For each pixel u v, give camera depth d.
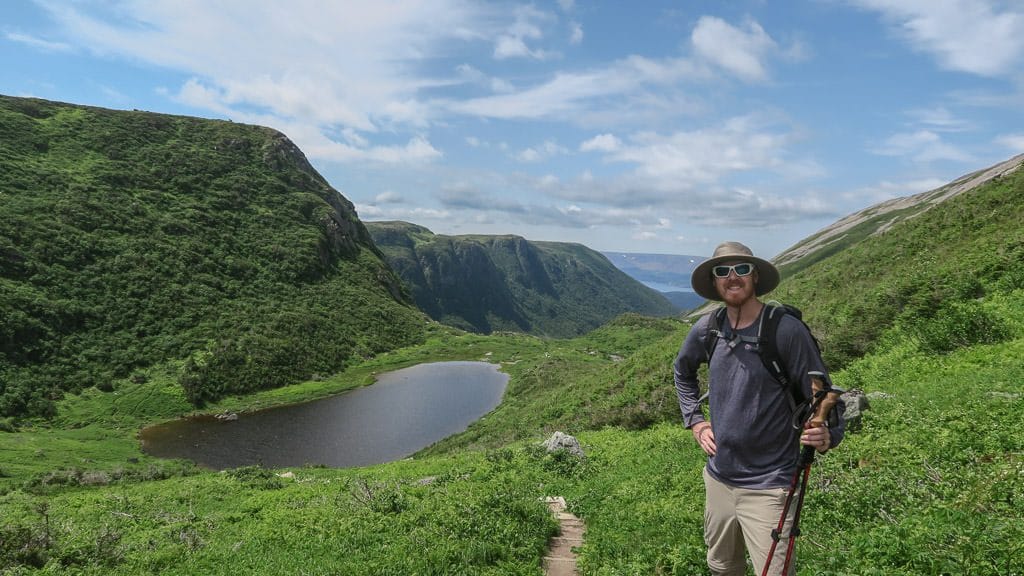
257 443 77.19
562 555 9.39
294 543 12.07
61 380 95.69
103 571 11.83
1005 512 5.84
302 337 142.38
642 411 27.52
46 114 175.62
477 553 8.66
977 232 28.69
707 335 4.08
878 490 7.55
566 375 104.94
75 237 132.62
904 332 19.80
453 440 63.00
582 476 16.03
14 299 106.00
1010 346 14.99
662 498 11.05
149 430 84.06
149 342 115.44
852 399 12.71
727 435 3.86
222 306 140.38
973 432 8.98
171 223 159.50
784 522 3.57
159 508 23.12
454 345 181.00
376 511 12.72
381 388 120.62
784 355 3.66
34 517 20.91
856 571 5.38
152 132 196.88
